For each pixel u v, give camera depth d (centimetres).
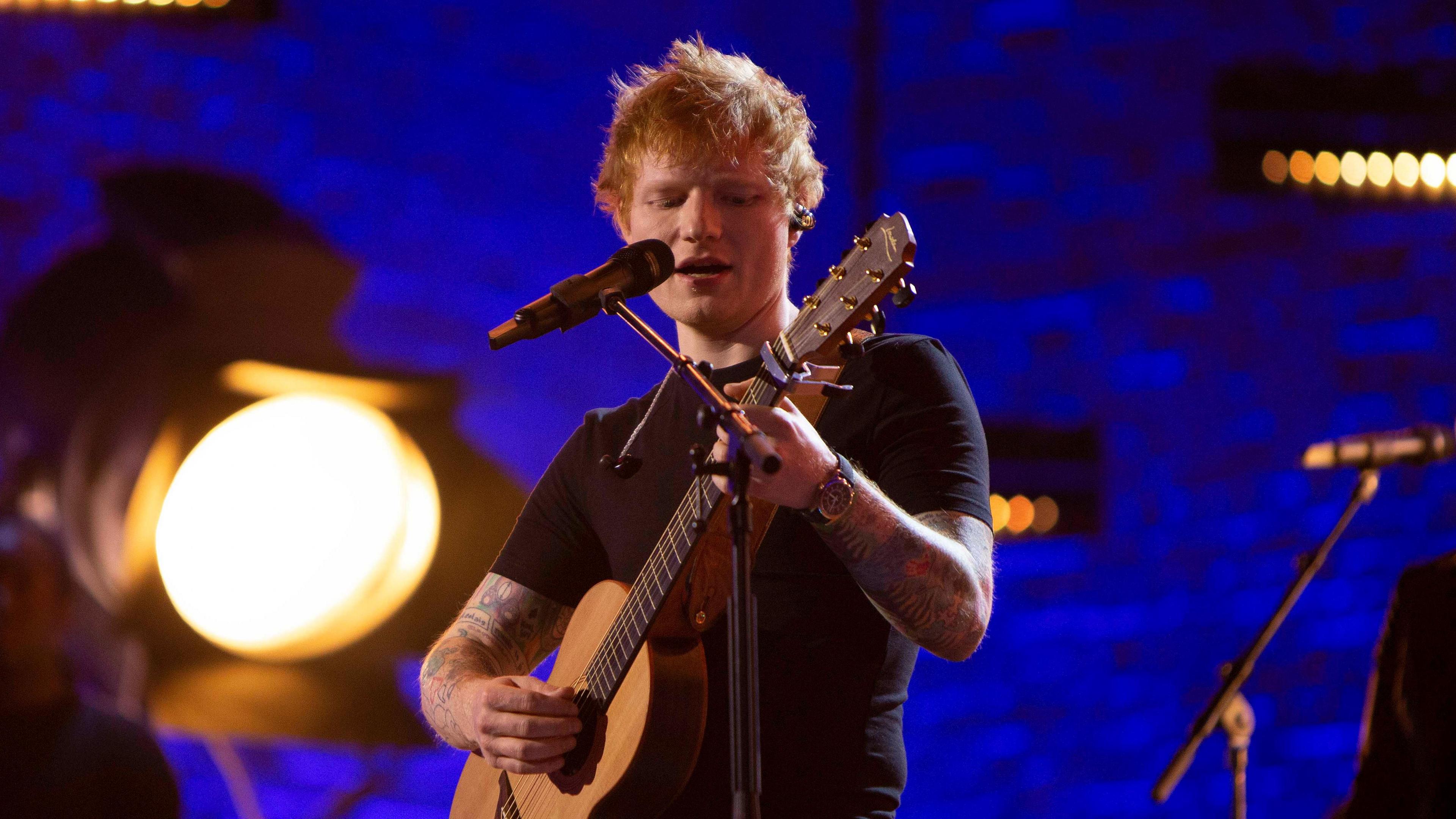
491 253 1488
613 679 569
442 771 1384
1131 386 1547
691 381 478
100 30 1462
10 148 1441
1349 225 1564
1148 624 1537
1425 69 1523
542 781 601
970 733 1527
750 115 602
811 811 545
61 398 1383
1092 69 1568
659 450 624
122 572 1333
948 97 1571
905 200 1564
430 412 1432
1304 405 1551
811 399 529
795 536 565
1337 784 1529
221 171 1456
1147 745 1527
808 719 552
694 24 1548
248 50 1472
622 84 685
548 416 1462
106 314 1406
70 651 1294
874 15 1561
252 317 1429
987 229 1566
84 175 1445
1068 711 1529
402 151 1488
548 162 1509
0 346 1392
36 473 1355
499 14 1516
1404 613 501
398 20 1500
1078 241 1558
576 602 669
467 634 659
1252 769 1527
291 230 1452
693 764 551
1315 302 1557
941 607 505
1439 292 1558
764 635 559
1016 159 1567
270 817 1366
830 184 1549
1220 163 1496
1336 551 1545
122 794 996
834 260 1534
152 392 1395
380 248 1467
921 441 559
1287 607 852
